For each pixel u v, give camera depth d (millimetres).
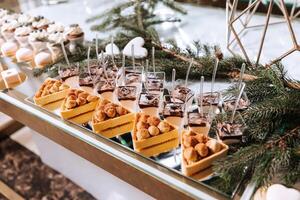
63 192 779
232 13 496
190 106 481
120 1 914
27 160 892
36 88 605
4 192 810
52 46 679
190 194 367
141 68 562
